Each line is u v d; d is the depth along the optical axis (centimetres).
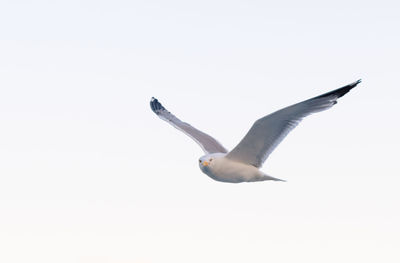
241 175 1437
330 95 1255
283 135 1336
